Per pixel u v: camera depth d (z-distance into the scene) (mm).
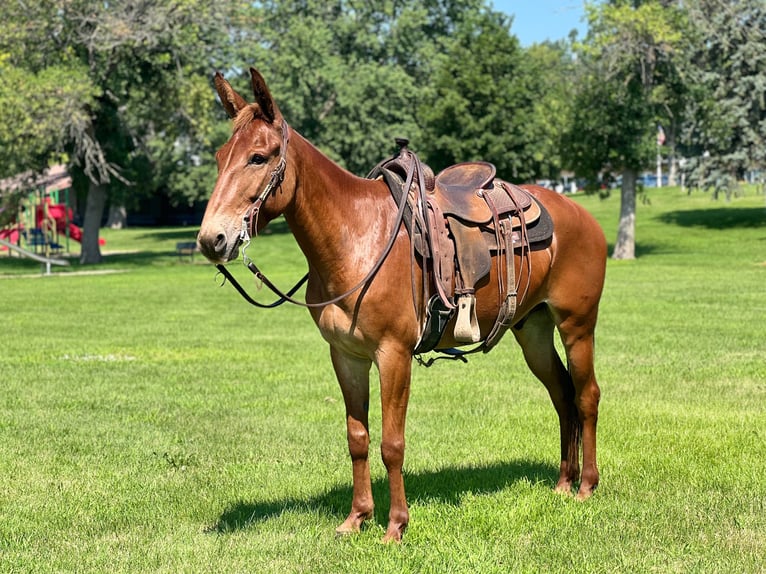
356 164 50531
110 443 8109
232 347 14234
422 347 5504
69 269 35500
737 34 37219
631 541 5297
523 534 5477
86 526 5852
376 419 9227
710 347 12930
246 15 38594
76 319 18312
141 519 5980
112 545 5480
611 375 10930
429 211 5410
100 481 6914
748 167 39188
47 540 5598
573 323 6215
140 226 72000
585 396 6234
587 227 6340
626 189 33531
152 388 10797
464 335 5430
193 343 14711
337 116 49344
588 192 34344
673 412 8797
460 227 5555
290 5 54469
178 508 6195
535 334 6367
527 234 5848
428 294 5355
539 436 8070
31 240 42812
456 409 9312
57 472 7188
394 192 5422
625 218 33625
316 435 8336
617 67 31594
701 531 5453
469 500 6125
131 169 39312
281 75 48625
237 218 4750
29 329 16672
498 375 11398
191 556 5242
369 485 5578
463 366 12164
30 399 10148
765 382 10336
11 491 6660
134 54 35781
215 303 21469
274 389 10680
